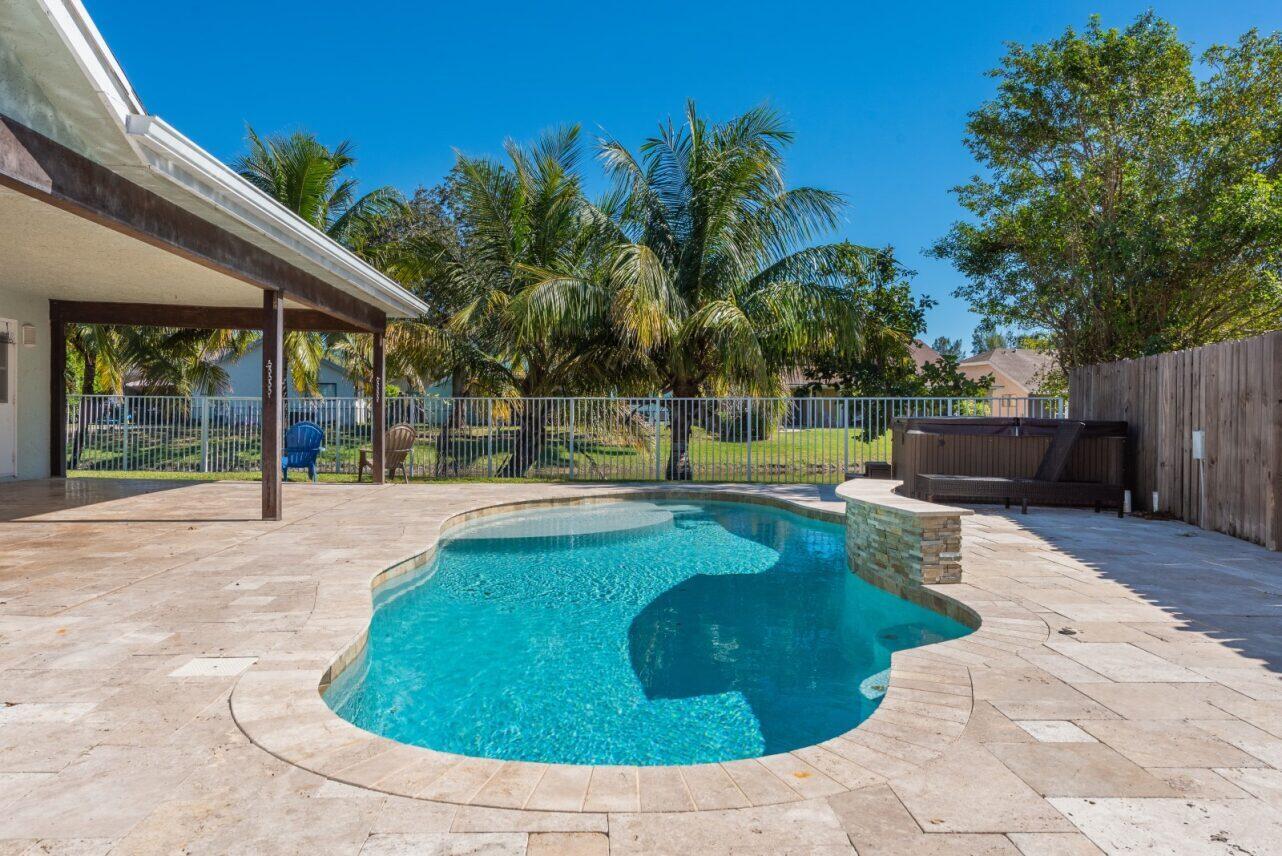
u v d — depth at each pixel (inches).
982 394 621.3
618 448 560.1
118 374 754.8
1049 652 147.0
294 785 93.8
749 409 522.3
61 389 464.1
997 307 582.6
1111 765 99.0
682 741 132.3
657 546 319.9
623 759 125.3
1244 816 85.9
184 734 108.0
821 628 202.1
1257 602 186.2
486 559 291.7
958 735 108.7
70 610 173.8
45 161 171.0
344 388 1114.1
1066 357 580.1
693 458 561.0
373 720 140.9
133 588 195.8
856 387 622.2
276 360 317.7
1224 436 290.2
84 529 291.3
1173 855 78.1
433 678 163.8
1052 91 548.7
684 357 555.5
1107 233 501.7
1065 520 333.7
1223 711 117.3
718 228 540.1
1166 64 522.3
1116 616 173.3
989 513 358.6
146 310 448.8
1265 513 261.0
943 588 201.3
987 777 95.9
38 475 456.4
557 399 553.9
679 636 193.9
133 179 204.5
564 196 572.4
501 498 412.5
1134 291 510.0
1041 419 393.4
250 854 78.4
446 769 98.9
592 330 551.2
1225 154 496.1
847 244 552.1
